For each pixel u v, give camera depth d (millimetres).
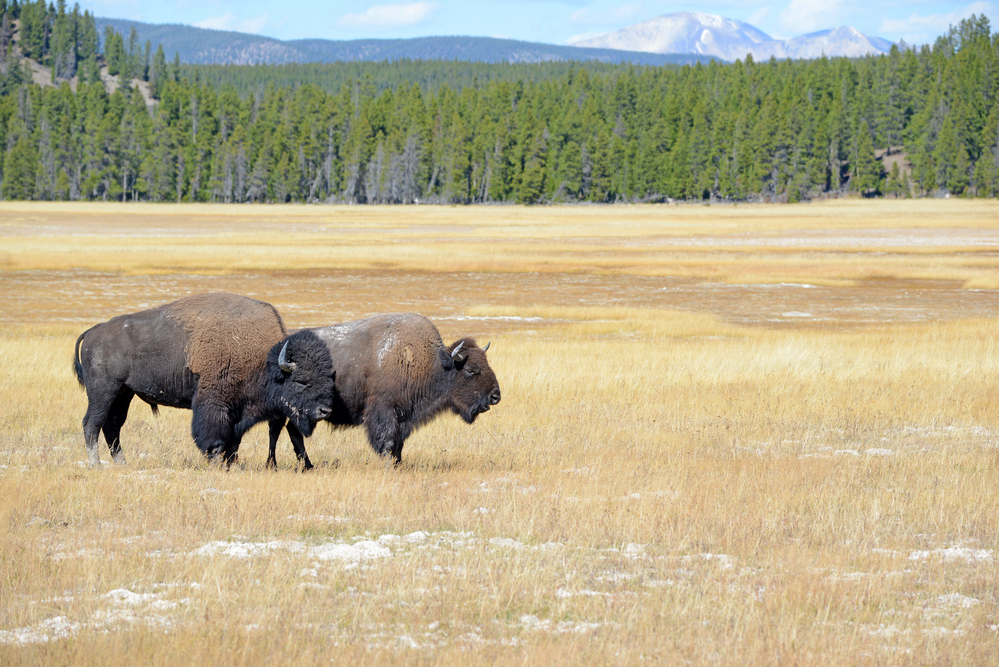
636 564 18734
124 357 29359
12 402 40094
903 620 15773
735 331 76312
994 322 80312
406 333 29984
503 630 15133
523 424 37844
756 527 20984
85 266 125938
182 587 16688
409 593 16734
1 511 21203
